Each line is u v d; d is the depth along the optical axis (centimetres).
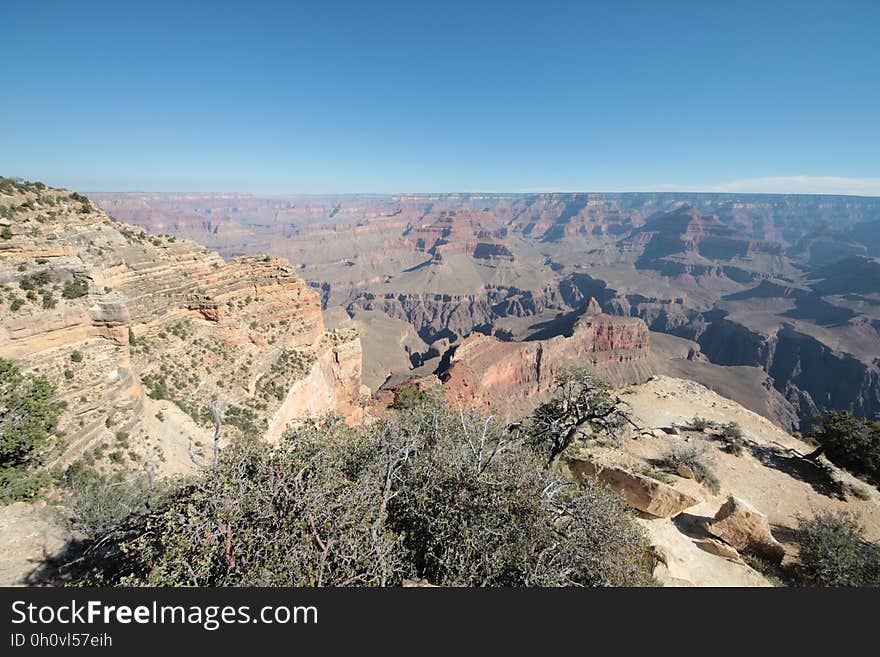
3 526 1248
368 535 876
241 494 838
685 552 1762
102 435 1827
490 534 988
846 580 1764
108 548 1112
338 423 1335
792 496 2883
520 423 2250
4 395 1470
